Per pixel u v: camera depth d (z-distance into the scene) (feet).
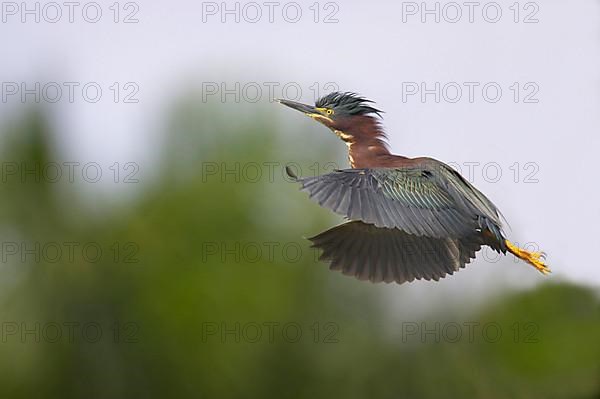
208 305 52.75
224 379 52.42
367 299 53.98
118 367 52.85
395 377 53.78
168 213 54.19
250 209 54.19
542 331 53.42
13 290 52.95
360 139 32.73
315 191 25.94
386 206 26.25
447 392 53.83
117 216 54.65
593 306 52.90
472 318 54.13
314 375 53.31
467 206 27.73
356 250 27.96
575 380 52.95
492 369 53.67
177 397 52.70
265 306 52.90
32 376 52.42
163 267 53.57
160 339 52.75
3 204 53.36
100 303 53.31
